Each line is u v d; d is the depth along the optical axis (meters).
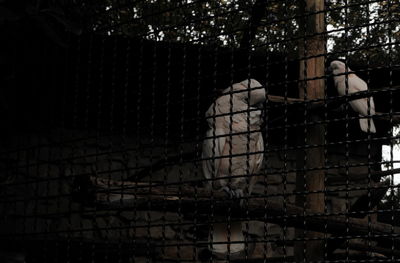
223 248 4.24
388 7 2.29
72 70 4.36
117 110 4.79
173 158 3.06
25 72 3.90
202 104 5.28
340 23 5.34
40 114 3.80
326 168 2.21
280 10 5.41
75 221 5.94
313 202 4.02
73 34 3.98
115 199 2.97
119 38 4.09
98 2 4.89
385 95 5.82
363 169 6.74
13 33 3.85
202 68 4.72
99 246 3.75
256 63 5.06
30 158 5.79
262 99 4.30
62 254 4.45
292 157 6.60
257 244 6.34
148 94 4.52
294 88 5.62
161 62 4.58
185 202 3.01
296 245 4.07
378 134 6.24
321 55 2.29
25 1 3.73
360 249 4.50
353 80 5.20
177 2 5.20
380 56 5.44
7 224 5.63
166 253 5.96
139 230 6.07
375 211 2.07
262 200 3.36
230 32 2.65
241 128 4.32
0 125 4.73
